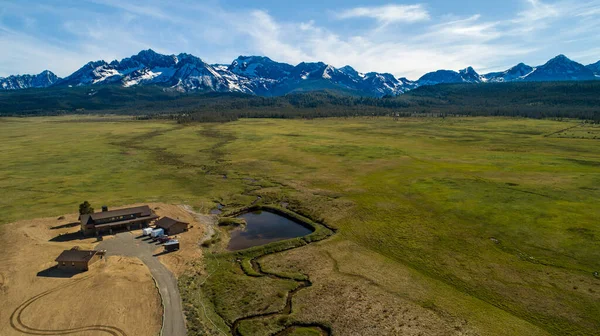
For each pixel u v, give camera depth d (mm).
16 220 88062
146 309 53125
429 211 91062
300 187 115812
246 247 76250
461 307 52625
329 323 49812
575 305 52531
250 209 99250
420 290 57281
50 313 51656
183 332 48094
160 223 83250
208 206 100625
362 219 87562
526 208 89812
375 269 64188
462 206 93062
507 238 74438
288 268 65688
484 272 62281
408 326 48625
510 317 50281
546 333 46969
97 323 49688
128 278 61688
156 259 69188
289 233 83312
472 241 73938
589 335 46469
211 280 61969
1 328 48469
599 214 84000
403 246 72875
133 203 101562
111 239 78250
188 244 75875
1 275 62156
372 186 114062
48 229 83062
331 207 96188
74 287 58594
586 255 66312
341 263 66750
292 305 54125
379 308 52688
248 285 60125
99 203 100938
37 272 63438
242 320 51000
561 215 84250
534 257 66562
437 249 71125
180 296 56562
